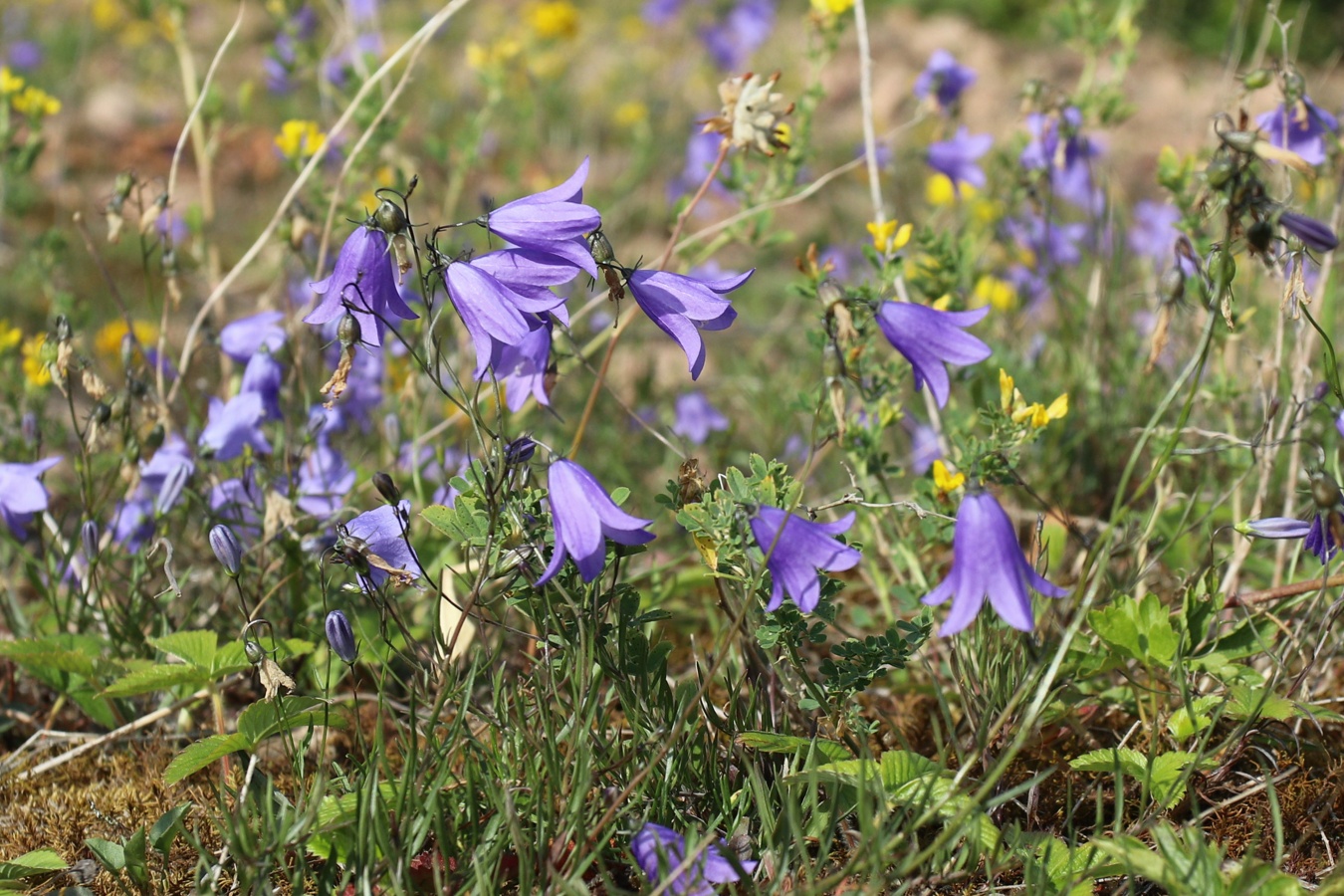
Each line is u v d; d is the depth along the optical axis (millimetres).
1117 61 3873
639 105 9281
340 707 2682
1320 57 10969
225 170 8328
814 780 1913
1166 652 2252
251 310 5043
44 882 2223
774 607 1918
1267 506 3121
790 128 3652
